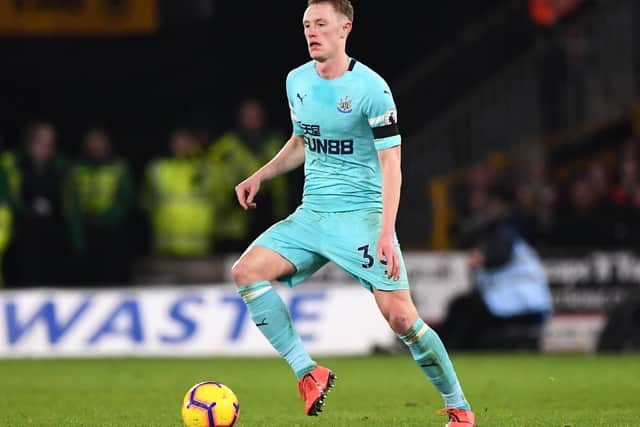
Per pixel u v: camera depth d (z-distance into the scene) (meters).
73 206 54.06
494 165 59.22
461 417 22.47
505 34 62.59
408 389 34.66
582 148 59.81
